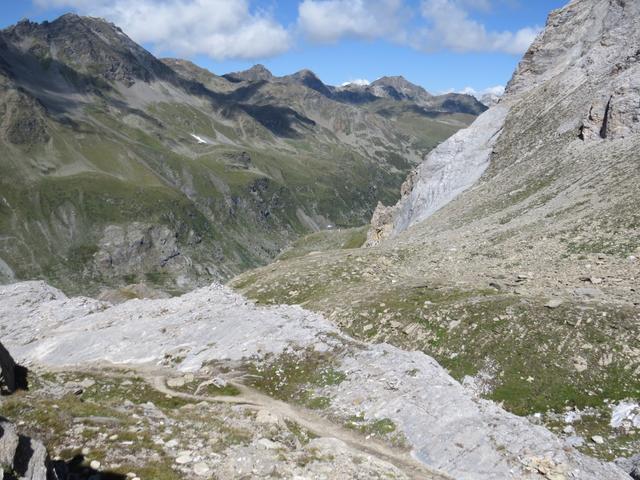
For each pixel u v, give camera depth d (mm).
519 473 21672
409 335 43281
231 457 18203
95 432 18766
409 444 25125
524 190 78562
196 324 44562
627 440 27797
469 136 117812
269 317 42688
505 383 34781
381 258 68750
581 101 90688
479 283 49688
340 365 34000
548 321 37906
